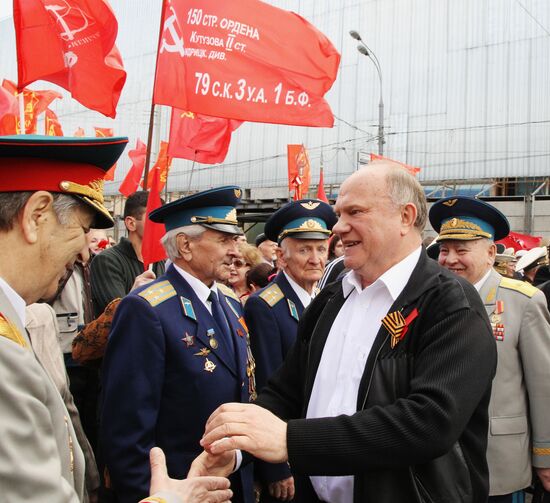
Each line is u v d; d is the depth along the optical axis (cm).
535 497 329
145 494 222
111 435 229
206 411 242
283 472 290
